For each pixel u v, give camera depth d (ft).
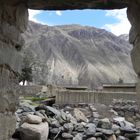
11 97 15.79
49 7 16.94
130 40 16.57
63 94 55.77
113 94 57.06
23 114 29.19
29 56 122.93
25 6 16.72
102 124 29.55
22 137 23.75
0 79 14.44
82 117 33.37
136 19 15.23
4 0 14.62
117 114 42.78
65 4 16.53
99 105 44.83
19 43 16.71
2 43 14.61
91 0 15.93
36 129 23.98
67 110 39.91
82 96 56.54
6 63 15.01
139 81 15.16
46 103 49.29
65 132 27.89
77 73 616.39
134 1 15.30
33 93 72.84
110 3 16.19
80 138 26.89
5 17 14.88
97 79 600.80
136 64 15.37
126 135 29.14
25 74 113.80
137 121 41.75
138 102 15.39
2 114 14.71
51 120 28.78
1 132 14.56
